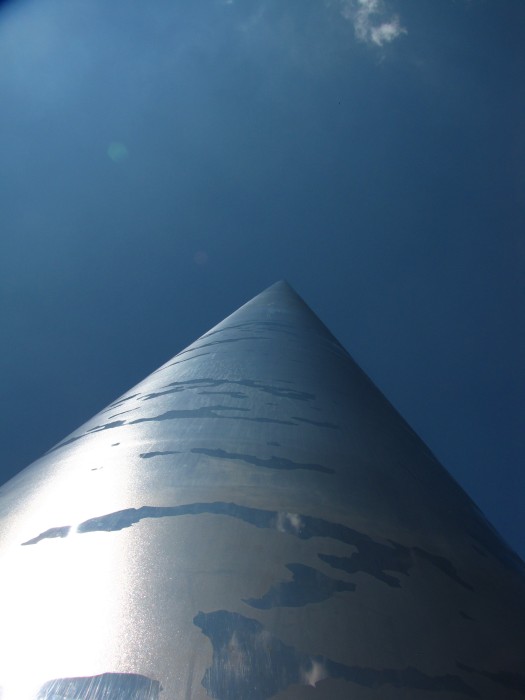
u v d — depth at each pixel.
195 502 4.58
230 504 4.56
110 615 3.37
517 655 3.94
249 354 9.88
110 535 4.23
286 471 5.28
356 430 7.20
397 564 4.31
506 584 5.21
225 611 3.38
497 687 3.52
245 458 5.44
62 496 5.20
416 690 3.19
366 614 3.61
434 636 3.68
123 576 3.70
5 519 5.29
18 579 3.94
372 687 3.09
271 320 13.94
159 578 3.65
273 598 3.53
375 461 6.36
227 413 6.73
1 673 3.11
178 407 7.14
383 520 4.93
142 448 5.93
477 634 3.95
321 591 3.68
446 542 5.18
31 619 3.47
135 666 3.00
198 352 10.55
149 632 3.22
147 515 4.43
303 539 4.21
